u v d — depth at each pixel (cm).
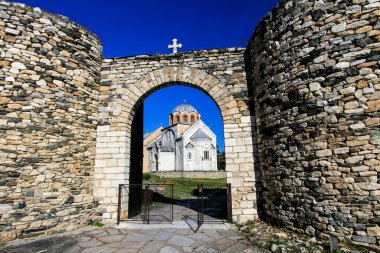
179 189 1922
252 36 744
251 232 570
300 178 530
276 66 615
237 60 788
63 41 701
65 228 623
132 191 845
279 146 594
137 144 938
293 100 560
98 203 720
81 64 738
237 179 709
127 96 791
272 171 621
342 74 485
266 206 654
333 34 506
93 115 759
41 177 607
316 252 420
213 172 3272
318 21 530
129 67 813
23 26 639
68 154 666
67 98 688
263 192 675
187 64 803
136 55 818
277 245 460
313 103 518
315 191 496
